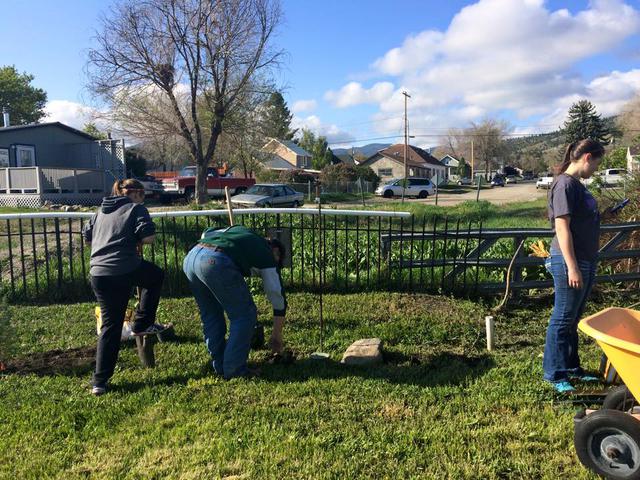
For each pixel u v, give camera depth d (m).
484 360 4.70
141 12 21.98
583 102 72.00
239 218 8.72
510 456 3.19
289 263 6.34
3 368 4.64
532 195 44.41
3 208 19.05
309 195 35.09
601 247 6.76
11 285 6.70
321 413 3.73
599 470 2.98
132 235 4.26
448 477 2.99
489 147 99.75
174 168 48.34
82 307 6.32
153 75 22.80
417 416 3.68
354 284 6.79
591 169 3.98
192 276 4.36
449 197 43.72
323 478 2.98
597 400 3.82
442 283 6.58
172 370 4.54
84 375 4.52
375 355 4.64
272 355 4.78
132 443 3.40
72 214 6.79
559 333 4.05
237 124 25.11
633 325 3.54
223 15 22.64
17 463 3.19
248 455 3.21
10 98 53.91
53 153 30.09
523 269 6.83
